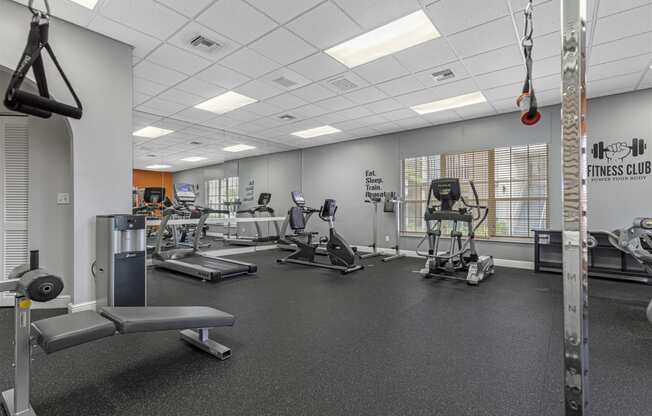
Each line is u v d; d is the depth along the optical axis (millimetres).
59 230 3414
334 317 3160
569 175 822
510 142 5824
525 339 2629
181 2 2801
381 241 7551
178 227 8070
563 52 829
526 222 5723
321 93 4941
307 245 6059
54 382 1979
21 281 1523
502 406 1744
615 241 3734
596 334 2738
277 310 3375
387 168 7461
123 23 3102
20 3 2758
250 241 7633
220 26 3164
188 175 12000
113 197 3355
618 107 4824
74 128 3109
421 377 2045
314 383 1974
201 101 5281
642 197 4668
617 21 3021
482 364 2213
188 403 1769
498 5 2811
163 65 3986
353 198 8055
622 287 4312
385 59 3842
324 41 3445
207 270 4633
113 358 2293
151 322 1907
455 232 5211
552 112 5398
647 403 1775
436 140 6711
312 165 8859
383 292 4094
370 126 6844
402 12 2951
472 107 5590
